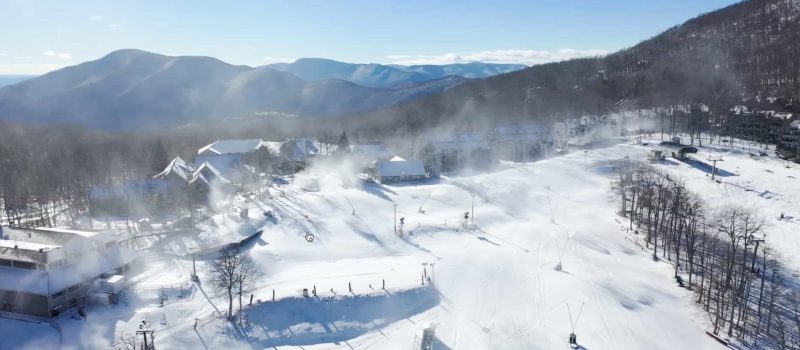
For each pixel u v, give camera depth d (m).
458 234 127.06
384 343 79.00
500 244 120.50
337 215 141.38
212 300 88.88
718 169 174.00
